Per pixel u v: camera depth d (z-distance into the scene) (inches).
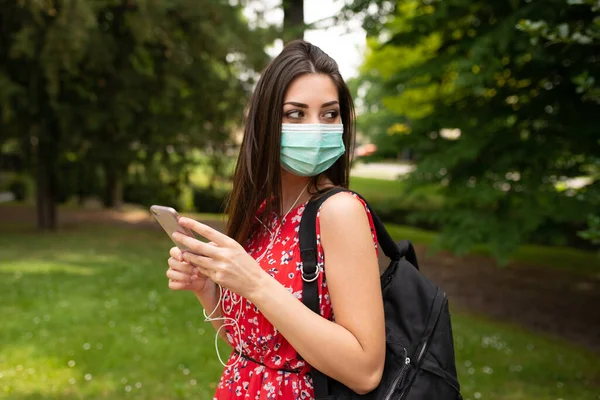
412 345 54.7
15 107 466.6
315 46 59.7
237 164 62.0
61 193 739.4
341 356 50.4
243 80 524.1
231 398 60.6
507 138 279.9
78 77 486.0
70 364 192.2
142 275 351.3
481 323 286.7
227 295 61.6
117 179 597.0
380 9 361.1
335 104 58.1
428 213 307.0
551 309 324.5
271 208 60.4
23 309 263.1
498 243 264.5
